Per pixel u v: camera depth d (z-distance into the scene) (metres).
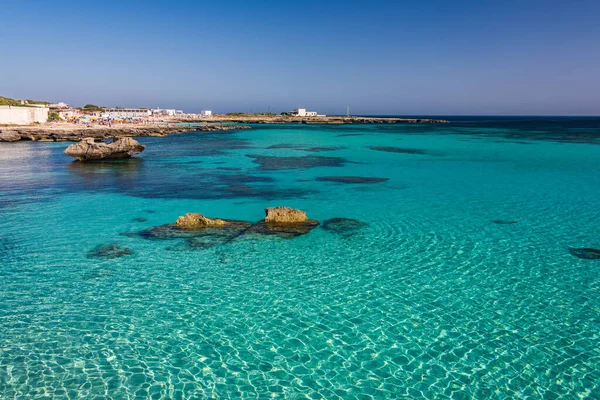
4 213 21.97
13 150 53.41
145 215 21.75
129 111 174.75
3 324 10.91
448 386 8.70
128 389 8.47
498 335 10.62
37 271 14.41
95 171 36.69
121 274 14.23
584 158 45.88
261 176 34.28
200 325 11.03
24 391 8.31
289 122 165.75
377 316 11.59
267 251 16.55
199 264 15.19
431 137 79.62
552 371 9.19
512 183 31.27
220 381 8.80
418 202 25.03
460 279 14.04
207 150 55.44
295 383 8.78
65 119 102.50
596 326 11.05
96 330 10.71
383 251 16.64
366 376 9.02
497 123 171.00
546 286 13.50
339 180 32.50
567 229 19.58
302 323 11.20
